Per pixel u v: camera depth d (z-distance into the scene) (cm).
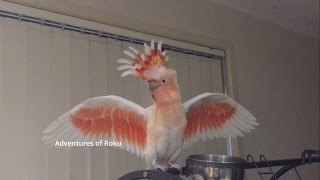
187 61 142
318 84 215
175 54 138
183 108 77
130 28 125
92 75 113
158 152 75
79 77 110
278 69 187
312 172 193
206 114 84
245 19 174
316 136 203
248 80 166
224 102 83
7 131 94
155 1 136
